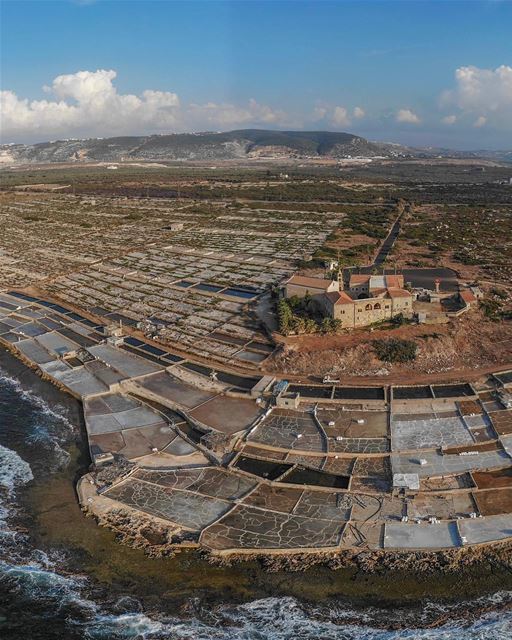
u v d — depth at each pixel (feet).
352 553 206.90
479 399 301.43
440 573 197.98
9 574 202.90
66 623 184.75
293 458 261.65
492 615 183.01
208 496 238.48
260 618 185.06
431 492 233.55
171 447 276.00
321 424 285.23
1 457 274.98
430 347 346.95
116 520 226.38
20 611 188.96
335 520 222.07
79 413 315.78
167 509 231.30
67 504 239.09
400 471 247.50
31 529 224.74
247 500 235.61
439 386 316.60
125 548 212.84
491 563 201.16
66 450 280.72
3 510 236.02
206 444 269.64
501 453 257.34
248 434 278.67
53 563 208.03
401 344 345.10
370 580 196.75
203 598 192.65
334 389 316.40
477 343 357.00
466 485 237.86
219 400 314.14
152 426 295.89
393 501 231.30
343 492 237.86
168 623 184.44
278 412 298.35
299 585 196.03
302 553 207.62
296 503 232.73
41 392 341.21
